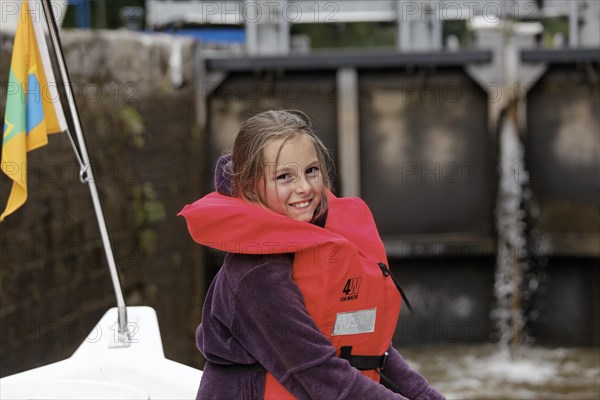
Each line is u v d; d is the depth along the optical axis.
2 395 1.85
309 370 1.32
